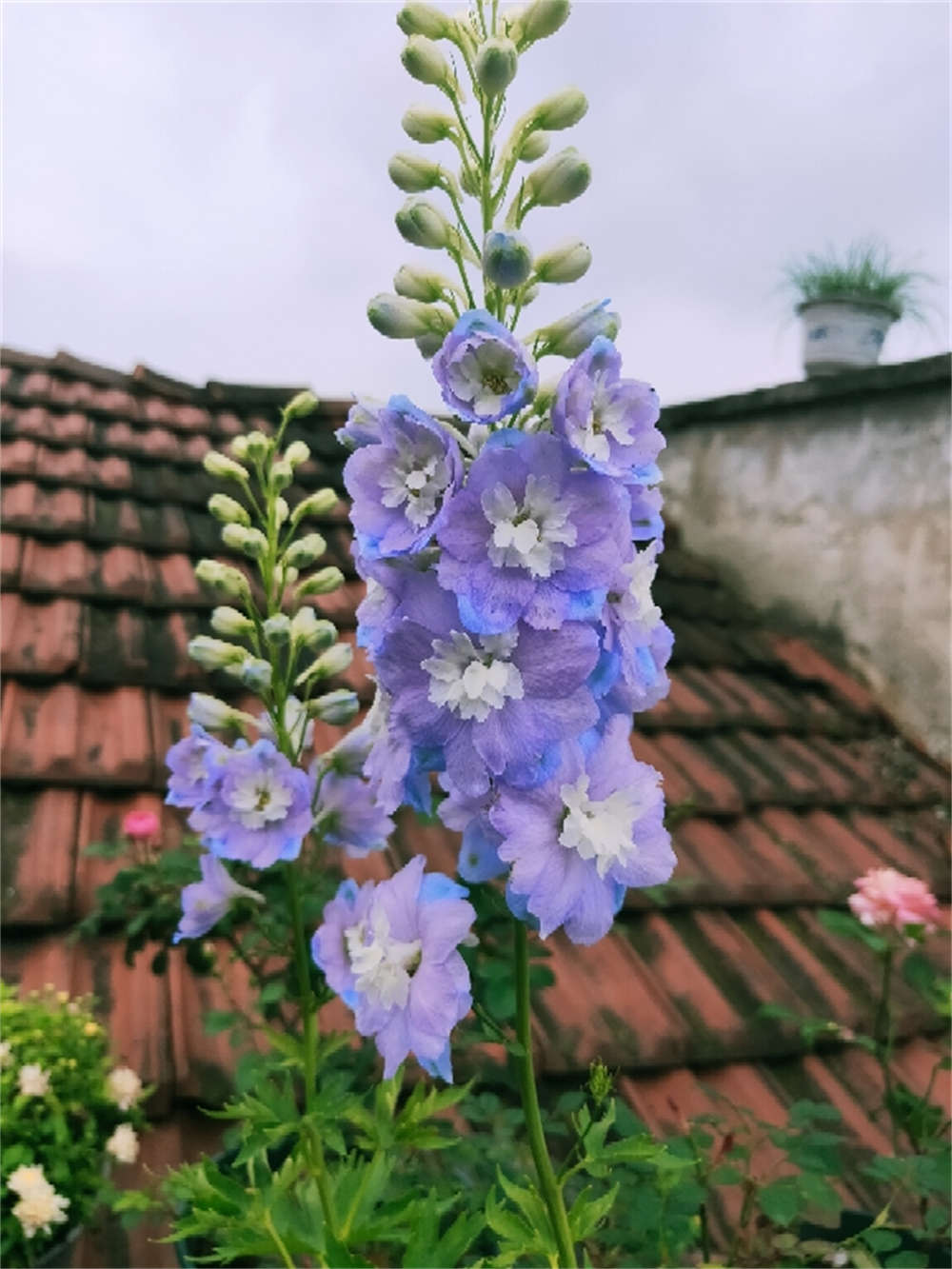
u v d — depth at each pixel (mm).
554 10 1257
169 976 2625
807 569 4680
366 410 1204
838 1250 1923
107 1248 2234
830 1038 2725
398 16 1269
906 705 4230
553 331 1203
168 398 5355
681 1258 2094
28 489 4207
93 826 2889
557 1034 2543
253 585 3953
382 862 2941
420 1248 1397
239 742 1761
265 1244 1421
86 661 3396
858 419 4480
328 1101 1499
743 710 4090
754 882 3184
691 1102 2518
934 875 3498
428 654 1110
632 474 1157
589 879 1144
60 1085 2135
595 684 1147
